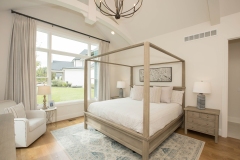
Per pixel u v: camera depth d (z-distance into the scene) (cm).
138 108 255
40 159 192
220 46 276
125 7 337
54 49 378
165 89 330
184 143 238
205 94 296
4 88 282
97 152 210
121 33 401
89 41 453
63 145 232
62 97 401
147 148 177
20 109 246
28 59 306
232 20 261
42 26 339
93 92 491
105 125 252
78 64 441
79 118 400
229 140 251
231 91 359
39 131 256
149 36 404
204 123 258
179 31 341
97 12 301
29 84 307
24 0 267
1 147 67
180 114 304
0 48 278
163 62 375
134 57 465
